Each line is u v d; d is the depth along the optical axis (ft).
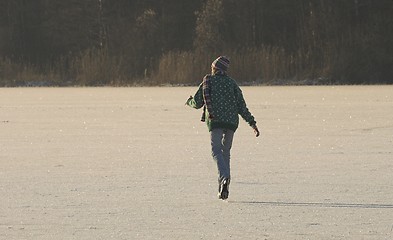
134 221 46.44
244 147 83.76
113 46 346.95
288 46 325.42
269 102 165.17
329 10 315.17
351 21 320.09
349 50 296.30
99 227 44.83
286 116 125.80
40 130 107.24
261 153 78.28
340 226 44.52
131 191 56.85
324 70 291.17
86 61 300.20
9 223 45.93
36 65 352.69
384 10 321.32
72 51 363.76
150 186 59.06
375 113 128.77
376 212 48.29
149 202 52.49
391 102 159.43
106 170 67.72
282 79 284.41
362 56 294.87
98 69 298.56
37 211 49.55
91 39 364.38
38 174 65.62
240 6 335.06
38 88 274.16
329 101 166.20
